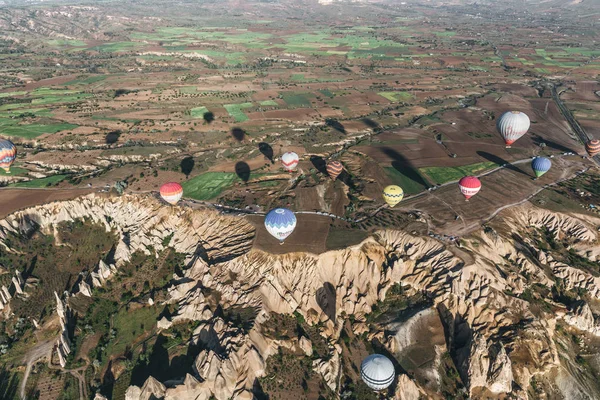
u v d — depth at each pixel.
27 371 75.88
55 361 77.38
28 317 86.06
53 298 90.50
